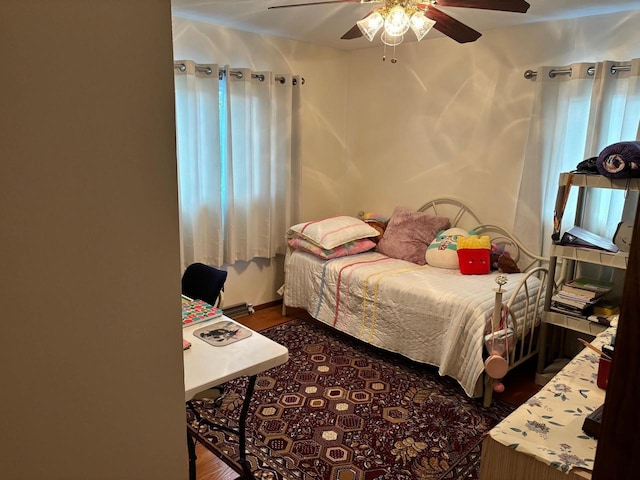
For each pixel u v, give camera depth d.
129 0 0.57
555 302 2.81
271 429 2.37
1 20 0.48
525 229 3.28
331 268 3.41
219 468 2.08
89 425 0.63
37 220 0.54
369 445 2.26
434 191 3.90
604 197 2.94
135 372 0.66
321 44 4.06
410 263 3.55
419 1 2.07
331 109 4.32
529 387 2.87
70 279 0.58
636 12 2.75
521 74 3.27
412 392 2.75
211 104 3.36
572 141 3.05
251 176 3.70
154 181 0.64
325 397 2.68
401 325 2.97
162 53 0.62
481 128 3.54
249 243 3.82
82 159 0.56
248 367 1.54
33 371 0.56
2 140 0.50
